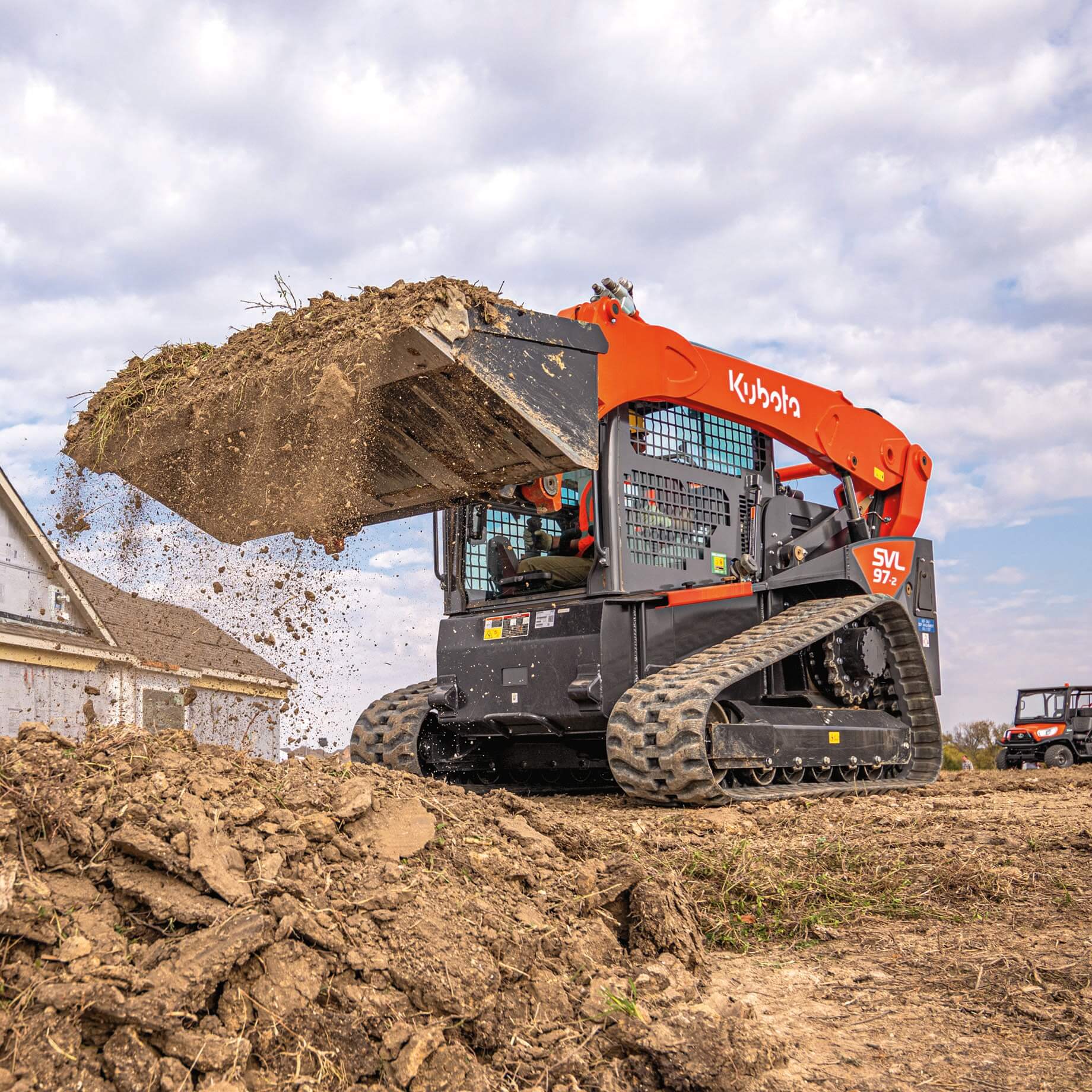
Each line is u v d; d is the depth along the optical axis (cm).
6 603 1623
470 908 291
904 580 1067
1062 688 2161
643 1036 251
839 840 547
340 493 655
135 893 254
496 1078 235
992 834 577
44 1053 202
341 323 663
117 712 1786
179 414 693
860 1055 264
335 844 302
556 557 903
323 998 240
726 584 915
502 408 677
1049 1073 250
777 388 997
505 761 973
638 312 874
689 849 509
